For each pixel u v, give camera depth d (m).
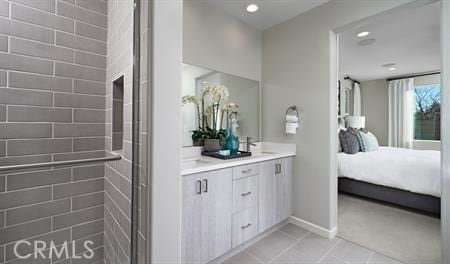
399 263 1.70
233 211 1.76
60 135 1.43
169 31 1.05
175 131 1.07
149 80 1.00
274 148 2.62
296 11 2.30
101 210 1.59
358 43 3.12
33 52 1.33
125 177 1.24
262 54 2.78
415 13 2.31
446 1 1.40
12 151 1.27
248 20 2.51
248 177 1.90
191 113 2.09
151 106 1.00
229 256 1.79
